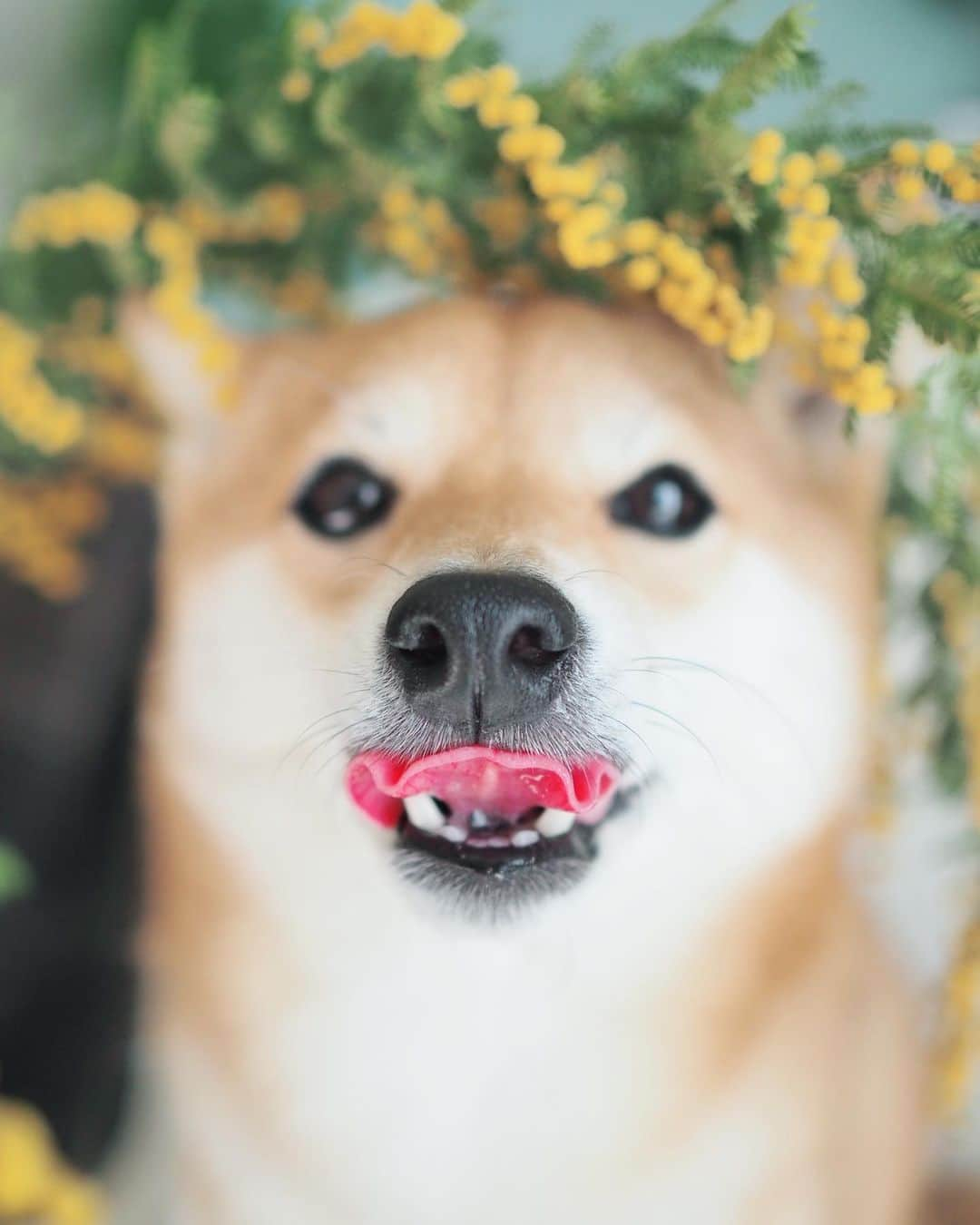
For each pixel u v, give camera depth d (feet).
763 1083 1.35
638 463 1.25
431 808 1.20
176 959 1.40
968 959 1.31
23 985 1.44
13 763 1.45
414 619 1.12
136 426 1.43
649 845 1.28
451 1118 1.35
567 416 1.25
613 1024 1.33
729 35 1.12
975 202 1.07
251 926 1.36
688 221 1.14
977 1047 1.33
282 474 1.31
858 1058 1.40
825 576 1.30
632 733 1.18
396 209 1.22
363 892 1.32
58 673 1.46
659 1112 1.34
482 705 1.12
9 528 1.41
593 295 1.30
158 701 1.38
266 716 1.30
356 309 1.45
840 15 1.62
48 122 1.57
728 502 1.26
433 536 1.19
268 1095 1.37
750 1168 1.35
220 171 1.26
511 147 1.11
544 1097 1.34
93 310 1.37
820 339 1.12
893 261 1.08
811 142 1.12
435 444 1.26
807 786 1.30
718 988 1.33
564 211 1.11
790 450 1.32
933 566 1.31
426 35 1.12
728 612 1.25
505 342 1.28
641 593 1.23
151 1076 1.44
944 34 1.66
